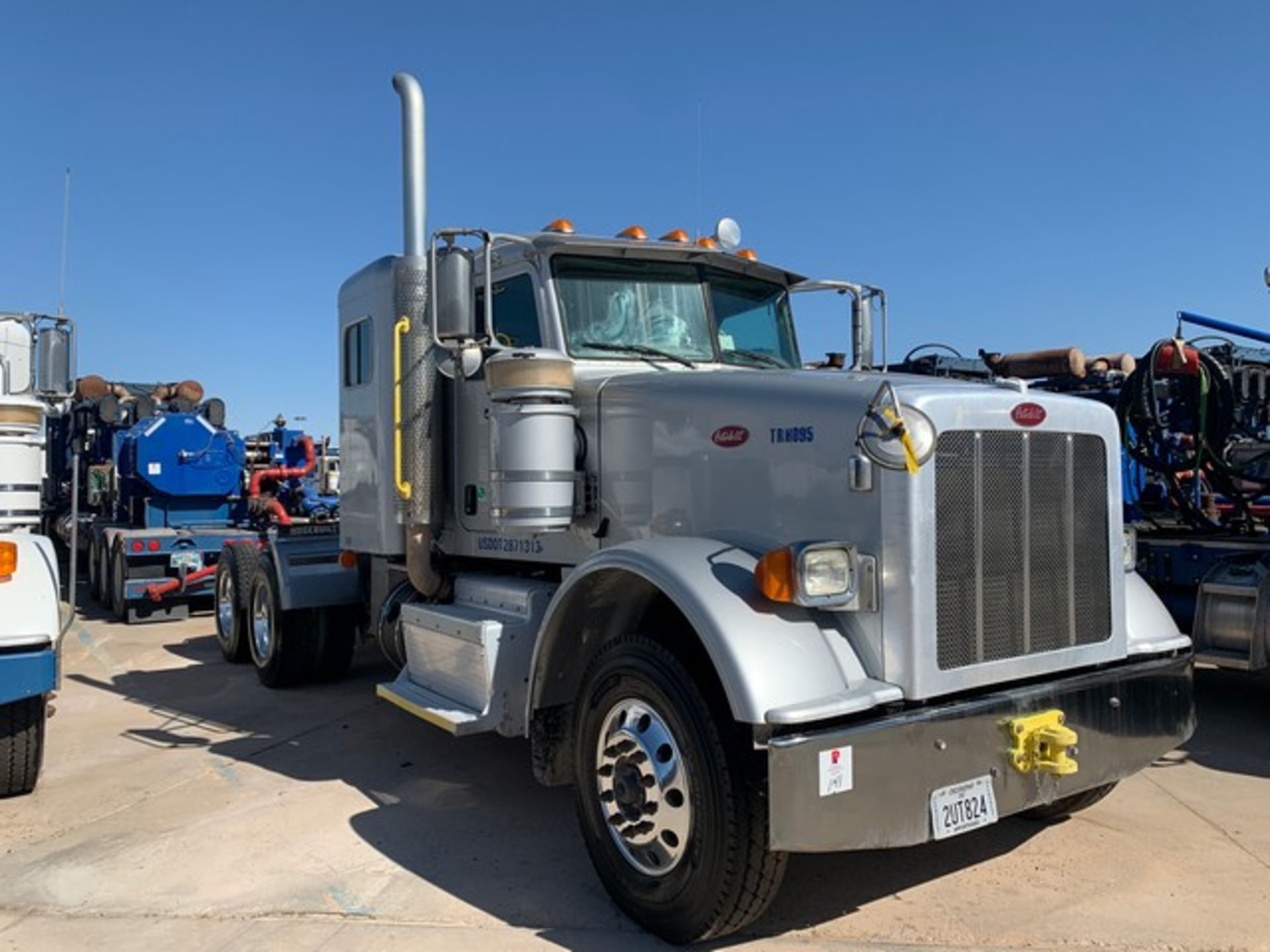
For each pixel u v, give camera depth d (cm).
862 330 549
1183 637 402
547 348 450
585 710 363
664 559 341
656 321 480
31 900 370
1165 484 749
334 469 1200
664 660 330
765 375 386
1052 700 343
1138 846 411
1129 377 711
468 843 421
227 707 677
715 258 494
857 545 328
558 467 416
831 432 339
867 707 306
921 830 309
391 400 548
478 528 497
